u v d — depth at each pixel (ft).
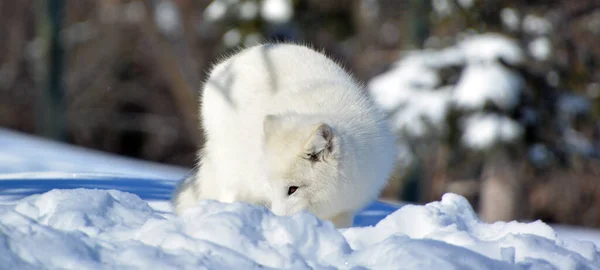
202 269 14.37
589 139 74.90
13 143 59.88
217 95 24.04
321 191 21.49
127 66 114.01
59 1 102.22
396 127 67.21
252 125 22.49
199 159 25.23
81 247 14.75
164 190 28.63
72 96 113.80
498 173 70.03
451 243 16.31
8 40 118.01
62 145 66.54
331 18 91.04
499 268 14.97
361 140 22.17
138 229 16.31
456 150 68.90
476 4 70.08
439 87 68.49
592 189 88.74
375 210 28.17
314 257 15.69
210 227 15.75
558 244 17.51
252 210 16.42
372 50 99.09
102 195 18.04
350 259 15.49
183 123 113.29
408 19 84.48
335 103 22.82
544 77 67.77
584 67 70.74
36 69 116.16
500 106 65.10
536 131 67.31
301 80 23.63
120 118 113.80
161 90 113.70
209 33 108.27
